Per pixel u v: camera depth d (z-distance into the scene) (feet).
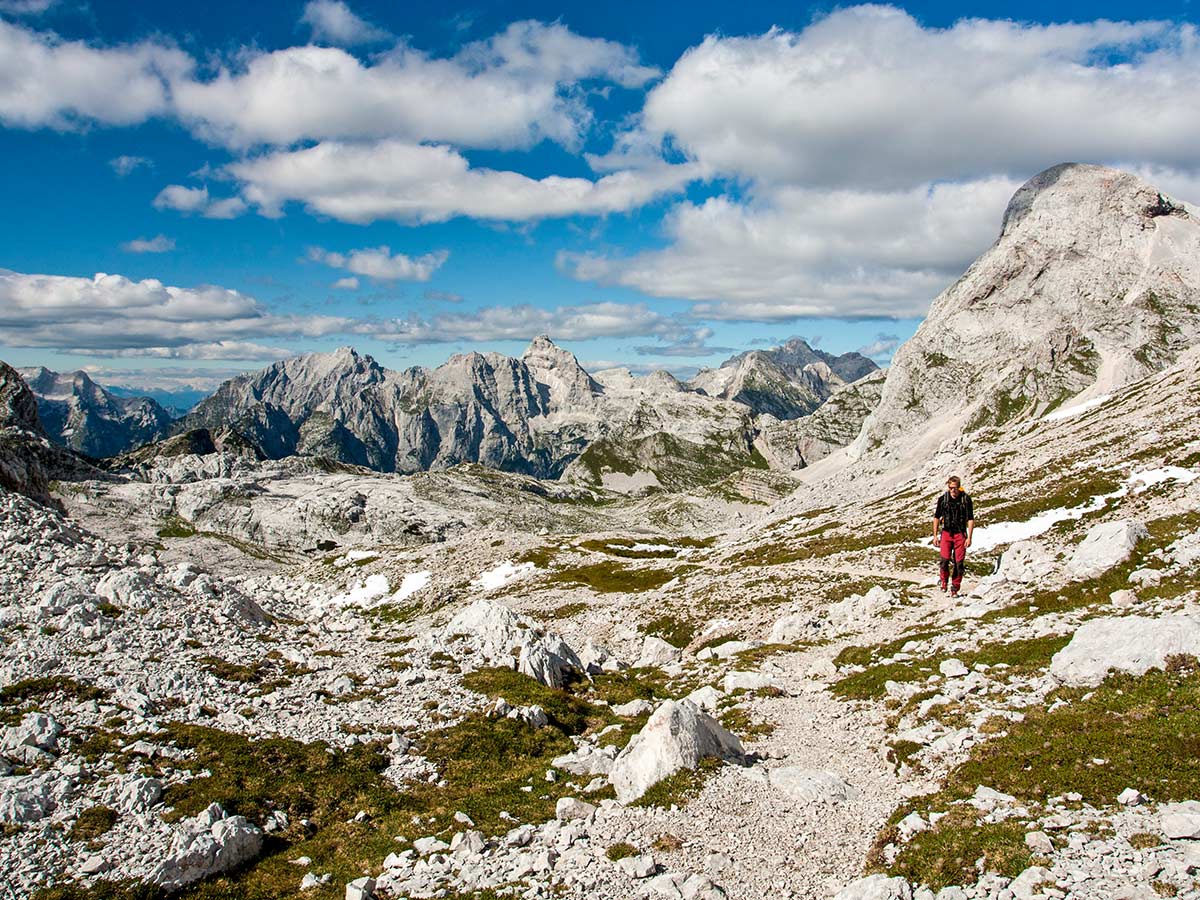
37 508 173.47
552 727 100.89
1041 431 433.89
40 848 62.85
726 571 332.19
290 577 524.93
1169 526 137.90
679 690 135.85
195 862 62.49
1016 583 136.67
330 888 60.75
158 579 147.84
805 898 51.47
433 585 434.71
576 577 395.75
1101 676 74.95
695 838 61.67
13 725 82.74
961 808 57.88
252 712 97.45
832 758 80.64
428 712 103.71
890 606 155.53
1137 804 51.80
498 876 58.03
